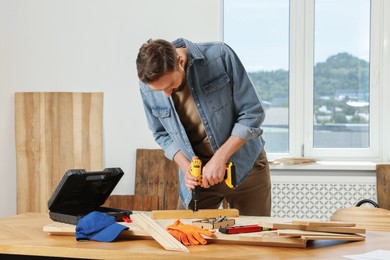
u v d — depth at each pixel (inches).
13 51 160.7
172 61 80.3
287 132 162.2
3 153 161.2
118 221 85.7
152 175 151.3
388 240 77.3
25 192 156.6
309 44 159.2
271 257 67.2
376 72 157.9
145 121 157.1
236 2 161.6
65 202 88.0
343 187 151.5
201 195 103.6
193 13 155.5
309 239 72.2
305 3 158.7
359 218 101.7
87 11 158.2
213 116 95.3
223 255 68.1
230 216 90.6
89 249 71.4
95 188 89.0
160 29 156.5
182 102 96.8
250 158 101.7
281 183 152.3
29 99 156.9
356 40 159.8
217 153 91.2
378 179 146.3
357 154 159.9
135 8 156.8
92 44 158.4
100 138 154.4
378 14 157.4
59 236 80.4
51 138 155.6
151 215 90.1
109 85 158.1
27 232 83.7
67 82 159.5
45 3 159.5
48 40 159.6
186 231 75.2
